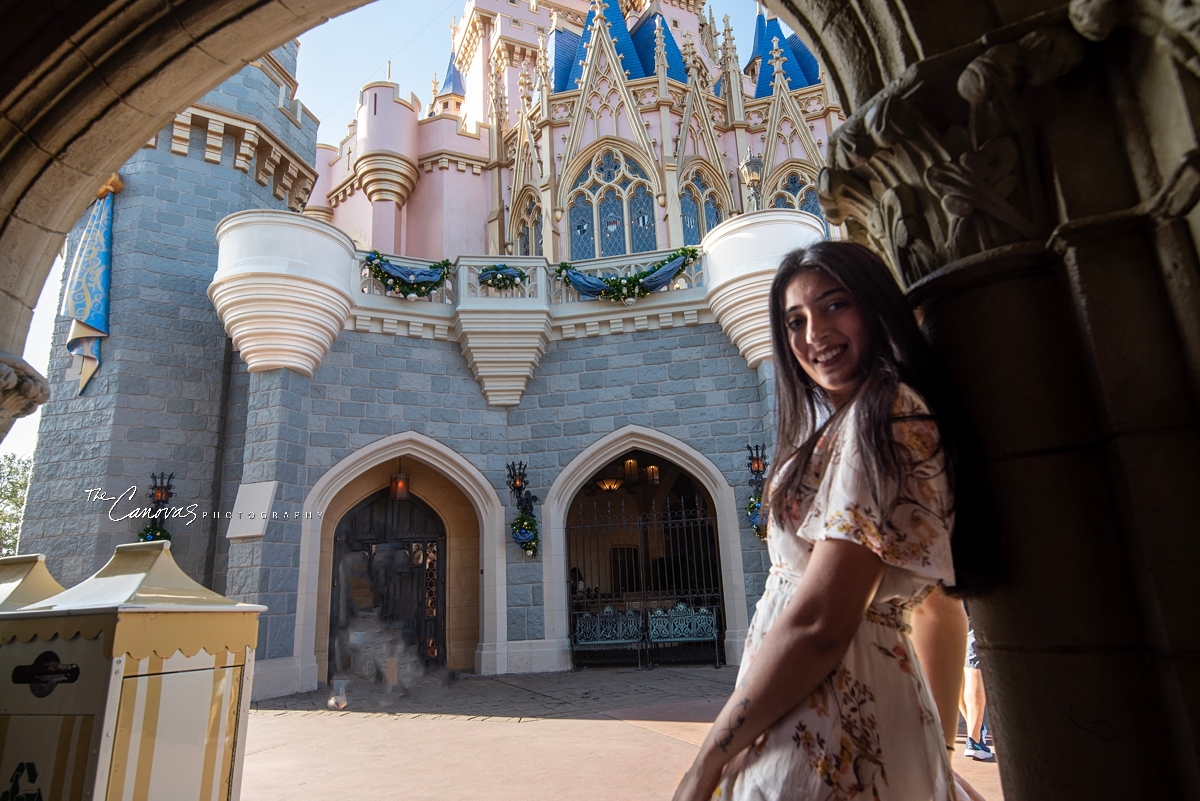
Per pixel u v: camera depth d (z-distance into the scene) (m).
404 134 19.67
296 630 11.13
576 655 13.02
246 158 15.26
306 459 11.90
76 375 13.22
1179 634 1.30
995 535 1.47
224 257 11.87
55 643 2.69
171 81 3.03
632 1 24.80
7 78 2.96
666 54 19.33
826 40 2.03
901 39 1.79
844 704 1.20
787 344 1.58
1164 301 1.45
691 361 13.07
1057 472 1.50
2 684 2.71
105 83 2.98
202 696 3.00
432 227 19.59
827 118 19.19
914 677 1.30
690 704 8.38
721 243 12.80
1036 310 1.58
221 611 3.11
